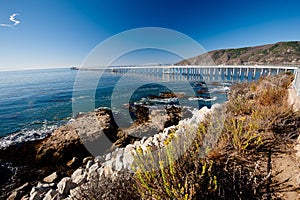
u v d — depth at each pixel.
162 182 1.93
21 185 5.98
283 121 3.24
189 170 2.04
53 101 20.86
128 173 2.44
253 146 2.79
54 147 7.96
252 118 3.58
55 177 6.07
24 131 11.47
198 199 1.78
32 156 7.83
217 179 2.03
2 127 12.57
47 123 13.10
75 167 7.18
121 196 2.10
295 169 2.22
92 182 2.58
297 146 2.67
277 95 5.10
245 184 2.04
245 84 9.62
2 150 8.47
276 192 1.95
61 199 3.27
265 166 2.37
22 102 20.94
